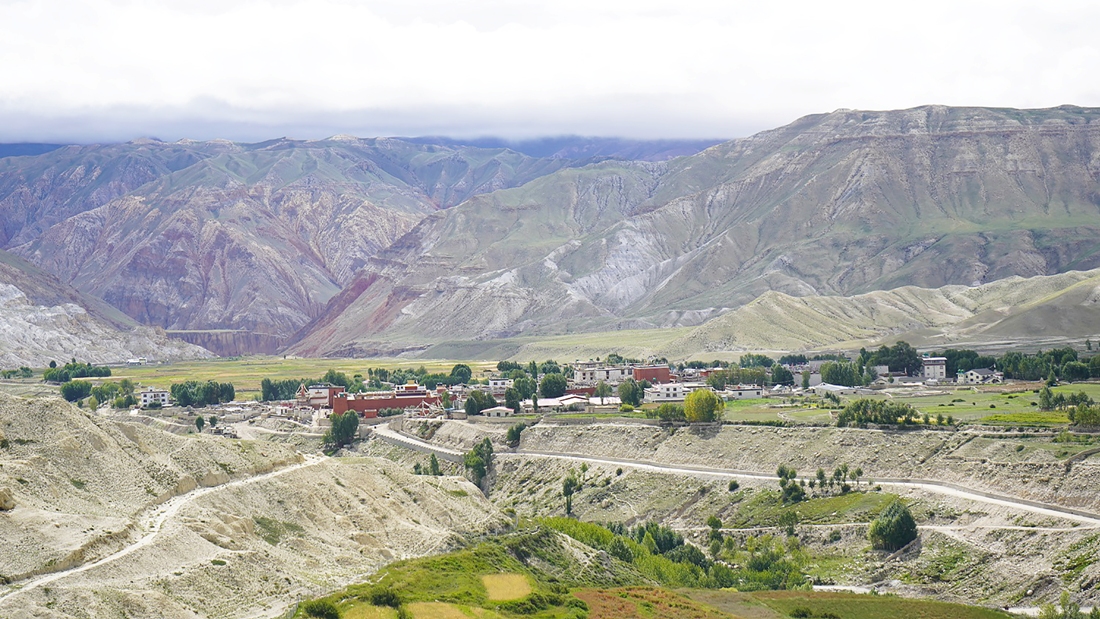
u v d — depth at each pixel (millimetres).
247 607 171625
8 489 173625
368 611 178125
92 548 168750
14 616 147500
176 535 181750
